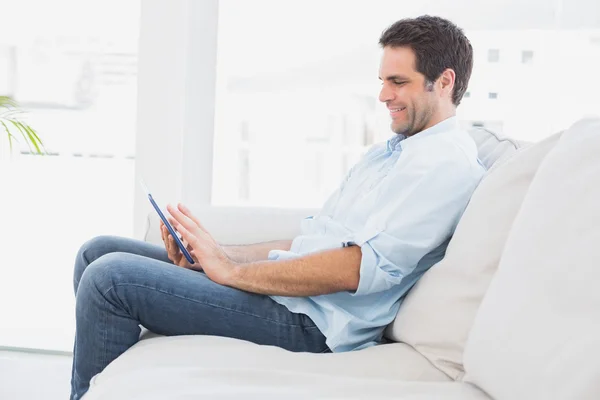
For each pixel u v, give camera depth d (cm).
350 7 245
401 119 159
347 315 142
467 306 121
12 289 277
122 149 272
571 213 93
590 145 100
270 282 142
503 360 92
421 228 139
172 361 121
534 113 234
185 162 249
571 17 229
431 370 122
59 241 277
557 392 79
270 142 255
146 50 243
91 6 266
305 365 121
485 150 159
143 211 248
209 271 147
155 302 138
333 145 253
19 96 271
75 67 270
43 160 275
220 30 249
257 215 185
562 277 87
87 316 137
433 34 155
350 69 248
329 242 154
